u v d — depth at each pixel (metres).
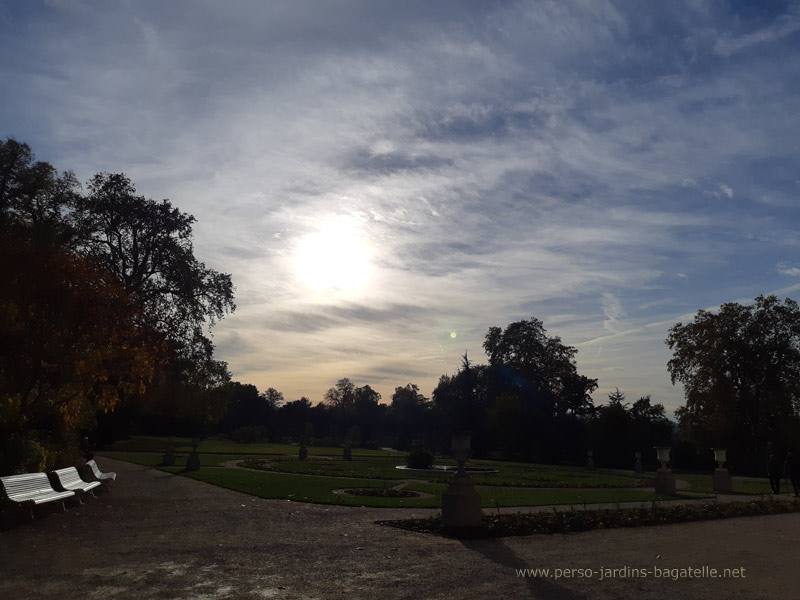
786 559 10.07
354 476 28.98
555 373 78.25
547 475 36.66
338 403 132.62
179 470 29.83
